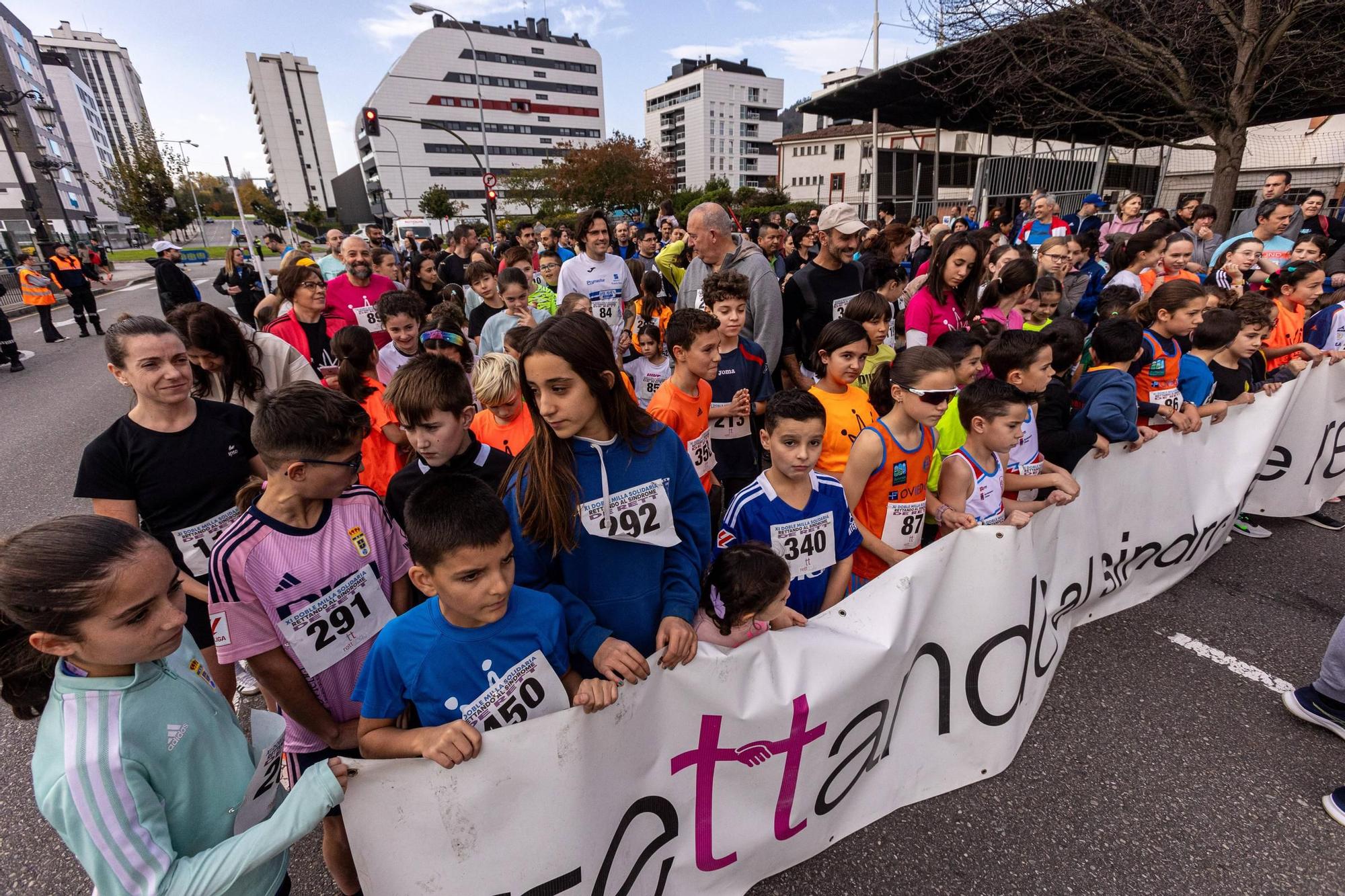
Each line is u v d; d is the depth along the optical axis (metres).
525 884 1.52
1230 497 3.61
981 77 10.30
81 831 1.08
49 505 5.16
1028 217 11.59
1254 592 3.51
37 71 64.69
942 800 2.31
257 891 1.34
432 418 2.05
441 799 1.39
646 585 1.73
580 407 1.48
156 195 39.28
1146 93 10.76
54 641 1.04
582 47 112.25
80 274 13.11
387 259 7.15
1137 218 8.18
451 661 1.45
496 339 4.86
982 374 3.76
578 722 1.48
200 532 2.31
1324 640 3.12
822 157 54.88
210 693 1.34
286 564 1.66
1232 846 2.11
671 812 1.77
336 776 1.28
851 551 2.34
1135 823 2.20
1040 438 3.04
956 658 2.24
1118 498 3.07
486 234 29.25
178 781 1.21
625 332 4.91
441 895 1.46
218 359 2.83
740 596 1.79
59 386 9.23
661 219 11.05
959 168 18.44
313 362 4.26
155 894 1.10
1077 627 3.21
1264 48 7.70
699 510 1.83
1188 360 3.66
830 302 4.29
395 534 1.93
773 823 1.93
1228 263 5.39
